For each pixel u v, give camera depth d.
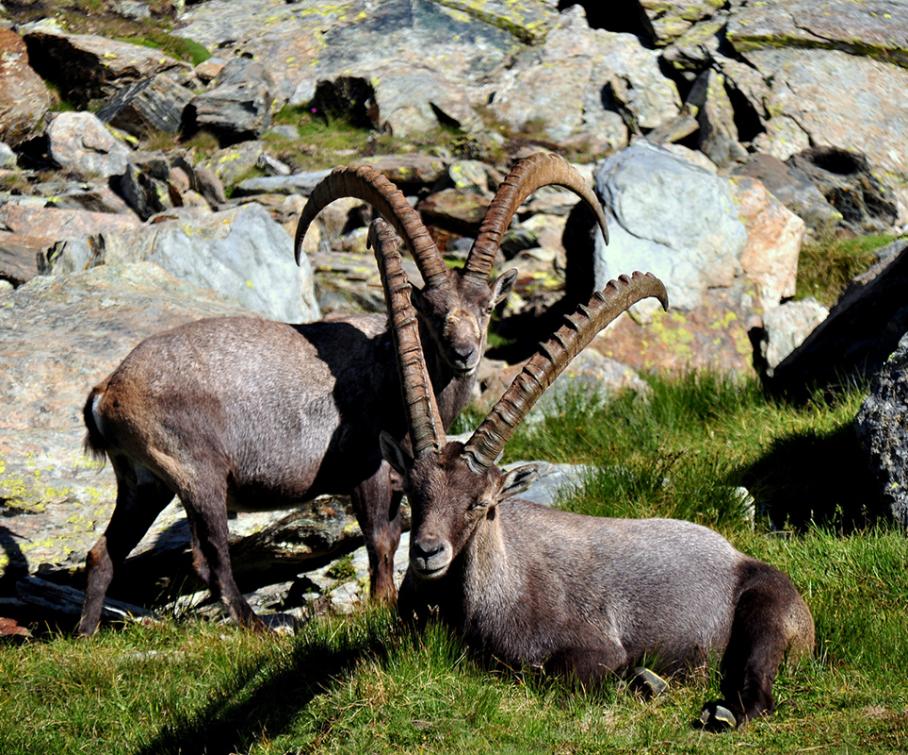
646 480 36.12
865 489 35.28
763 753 19.81
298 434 31.33
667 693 23.25
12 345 38.62
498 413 22.30
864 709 21.59
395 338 23.75
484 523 23.31
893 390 33.34
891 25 80.00
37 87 76.06
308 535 35.19
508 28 87.31
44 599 33.03
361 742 20.89
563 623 24.19
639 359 51.28
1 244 56.34
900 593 27.28
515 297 57.59
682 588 24.94
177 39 87.75
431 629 23.72
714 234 54.97
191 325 31.69
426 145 75.44
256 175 74.00
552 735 21.00
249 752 21.42
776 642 23.59
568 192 66.00
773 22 79.56
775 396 46.84
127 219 63.62
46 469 35.06
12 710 24.47
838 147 70.19
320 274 58.25
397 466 23.08
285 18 92.31
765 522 35.09
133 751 22.81
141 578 35.47
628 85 77.75
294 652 25.08
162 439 30.34
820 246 62.59
